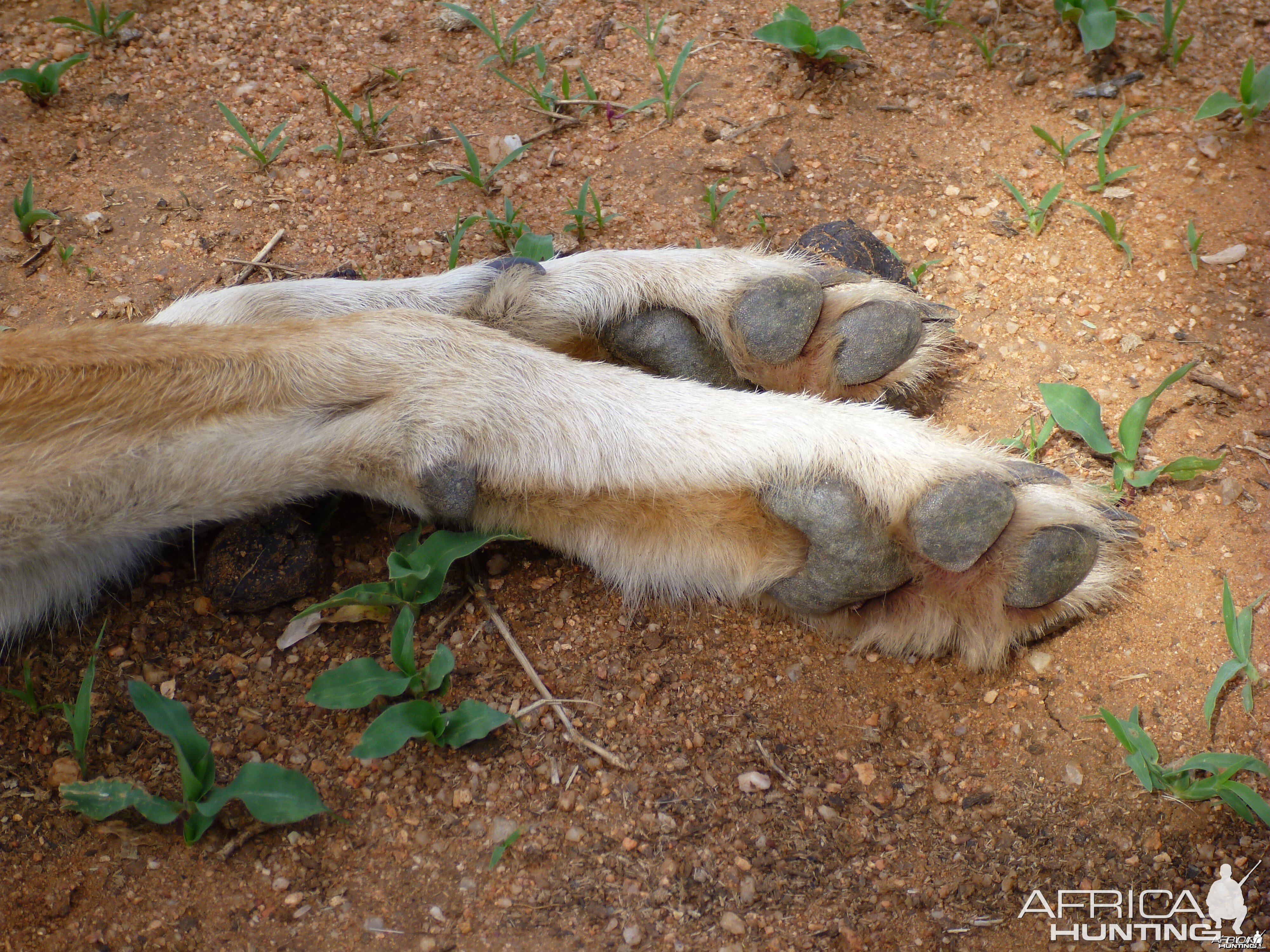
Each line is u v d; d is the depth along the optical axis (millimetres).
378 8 502
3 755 352
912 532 345
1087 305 417
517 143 461
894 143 458
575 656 367
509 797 348
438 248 439
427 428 359
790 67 479
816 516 349
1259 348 405
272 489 359
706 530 363
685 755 354
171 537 377
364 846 343
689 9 500
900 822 347
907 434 355
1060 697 359
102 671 364
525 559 381
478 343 368
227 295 392
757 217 441
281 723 357
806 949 333
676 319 383
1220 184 439
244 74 483
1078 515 350
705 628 371
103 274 432
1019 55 478
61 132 466
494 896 338
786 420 358
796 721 359
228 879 339
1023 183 445
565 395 364
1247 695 353
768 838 345
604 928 335
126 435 347
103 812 336
